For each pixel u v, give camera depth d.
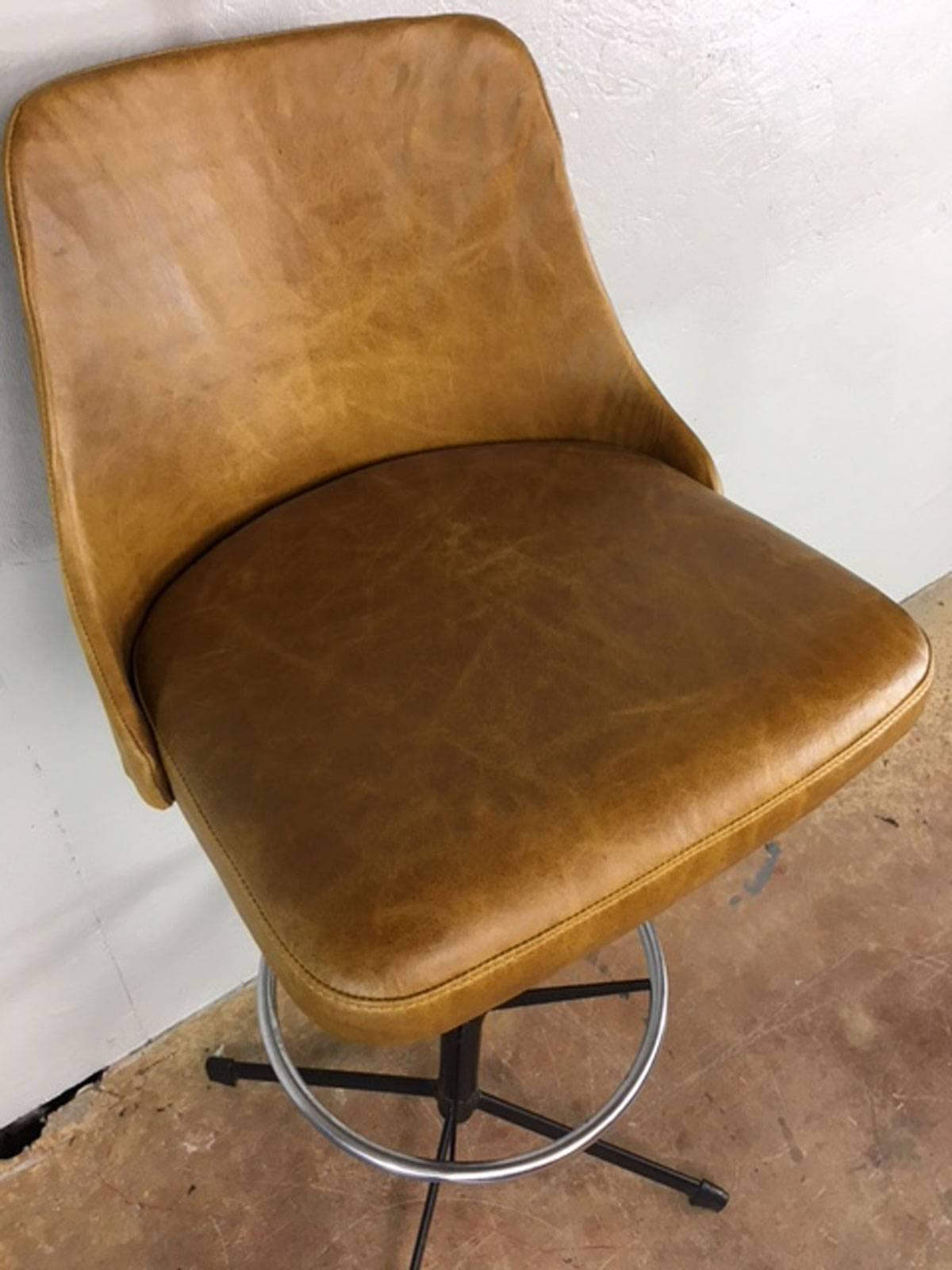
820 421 1.48
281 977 0.62
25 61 0.72
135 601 0.81
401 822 0.64
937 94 1.24
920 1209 1.18
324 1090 1.29
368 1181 1.21
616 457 0.93
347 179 0.80
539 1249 1.16
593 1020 1.34
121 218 0.72
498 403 0.93
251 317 0.80
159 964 1.27
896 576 1.82
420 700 0.71
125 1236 1.18
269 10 0.80
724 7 1.02
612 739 0.68
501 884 0.62
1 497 0.85
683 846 0.65
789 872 1.49
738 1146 1.23
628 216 1.10
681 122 1.07
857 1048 1.31
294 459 0.87
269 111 0.76
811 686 0.72
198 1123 1.27
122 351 0.74
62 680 0.98
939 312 1.48
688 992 1.37
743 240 1.21
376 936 0.60
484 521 0.86
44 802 1.05
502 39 0.82
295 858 0.63
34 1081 1.25
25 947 1.14
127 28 0.75
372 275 0.84
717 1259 1.15
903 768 1.62
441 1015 0.60
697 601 0.78
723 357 1.31
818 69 1.13
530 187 0.87
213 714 0.73
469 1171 0.96
